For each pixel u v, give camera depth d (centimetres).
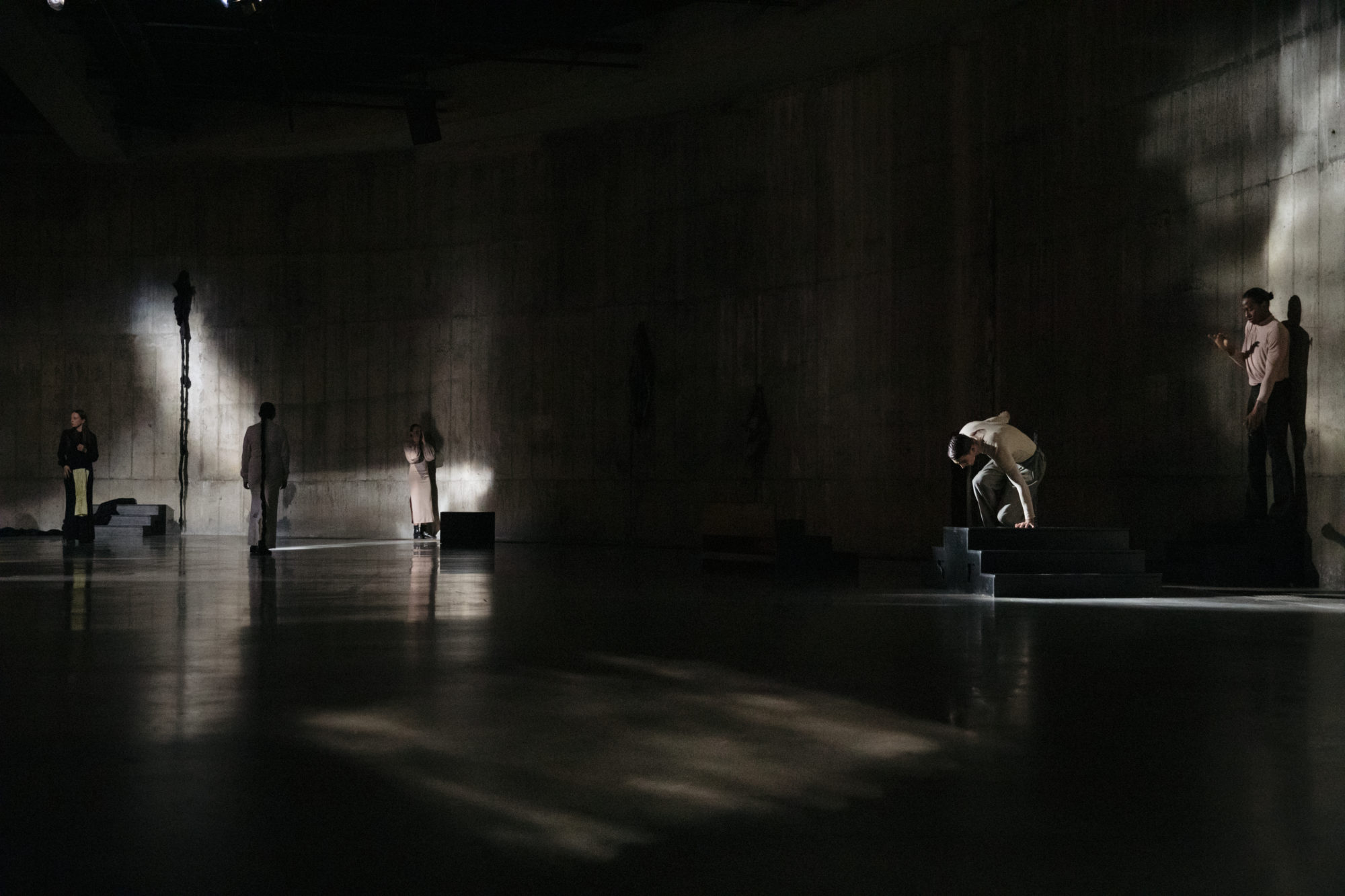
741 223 1878
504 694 465
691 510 1920
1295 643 627
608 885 244
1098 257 1371
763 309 1841
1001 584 927
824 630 684
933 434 1580
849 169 1719
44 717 418
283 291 2289
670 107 1961
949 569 1035
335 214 2275
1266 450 1134
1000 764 350
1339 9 1078
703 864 258
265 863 257
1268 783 329
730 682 497
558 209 2111
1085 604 860
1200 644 626
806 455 1767
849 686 488
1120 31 1345
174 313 2311
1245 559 1073
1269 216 1159
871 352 1675
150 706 439
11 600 860
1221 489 1209
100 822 288
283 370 2284
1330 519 1077
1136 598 921
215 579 1090
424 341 2217
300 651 589
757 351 1848
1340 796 316
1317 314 1100
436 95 2064
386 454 2231
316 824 287
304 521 2266
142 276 2311
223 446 2294
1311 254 1108
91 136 2155
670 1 1773
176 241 2312
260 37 1805
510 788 321
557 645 614
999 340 1507
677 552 1686
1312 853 268
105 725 405
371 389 2244
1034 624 719
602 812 297
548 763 350
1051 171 1438
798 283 1791
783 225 1816
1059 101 1427
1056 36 1433
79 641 626
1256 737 388
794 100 1806
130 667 536
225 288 2306
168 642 625
